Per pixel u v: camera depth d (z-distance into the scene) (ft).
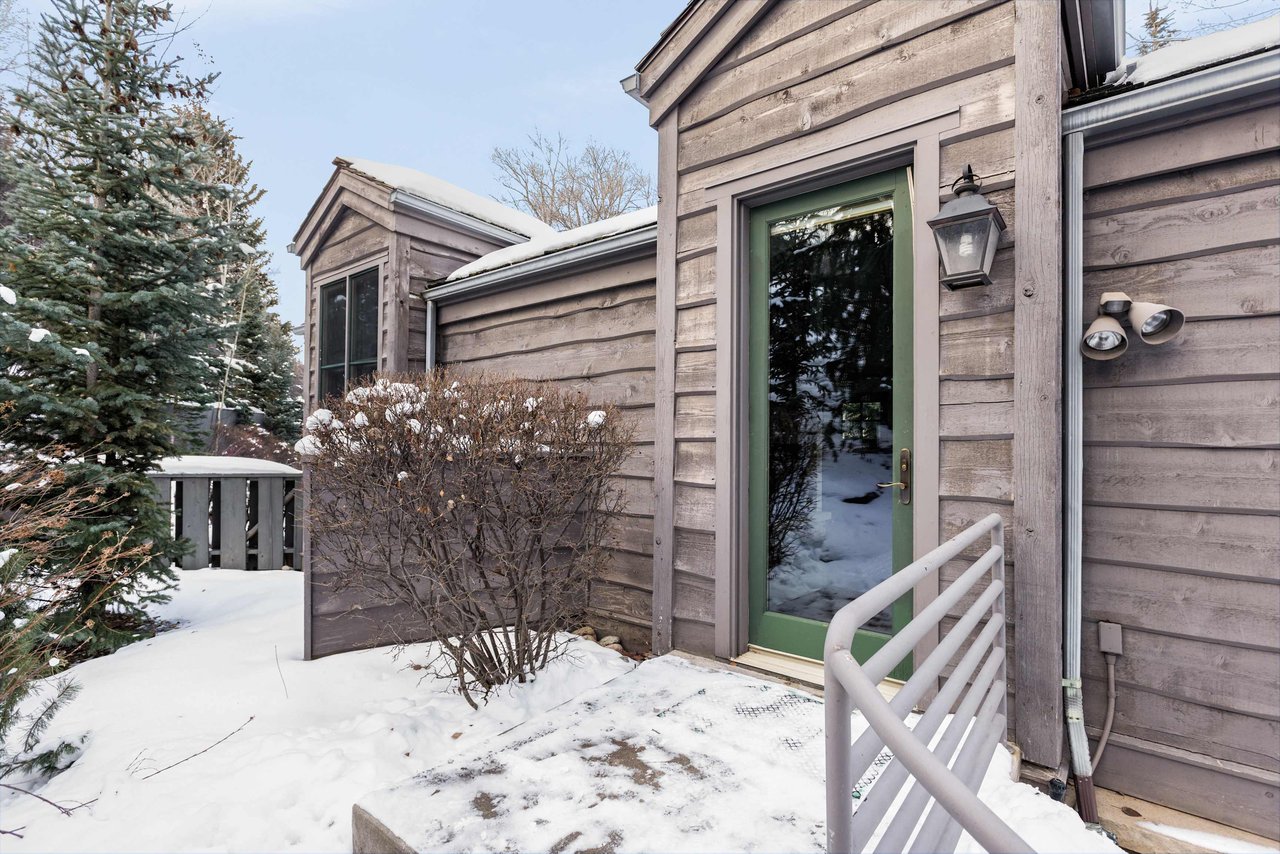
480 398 9.28
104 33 13.78
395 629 11.30
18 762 7.54
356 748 7.46
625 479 12.75
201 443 15.60
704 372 10.25
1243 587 7.13
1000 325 7.54
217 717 8.56
